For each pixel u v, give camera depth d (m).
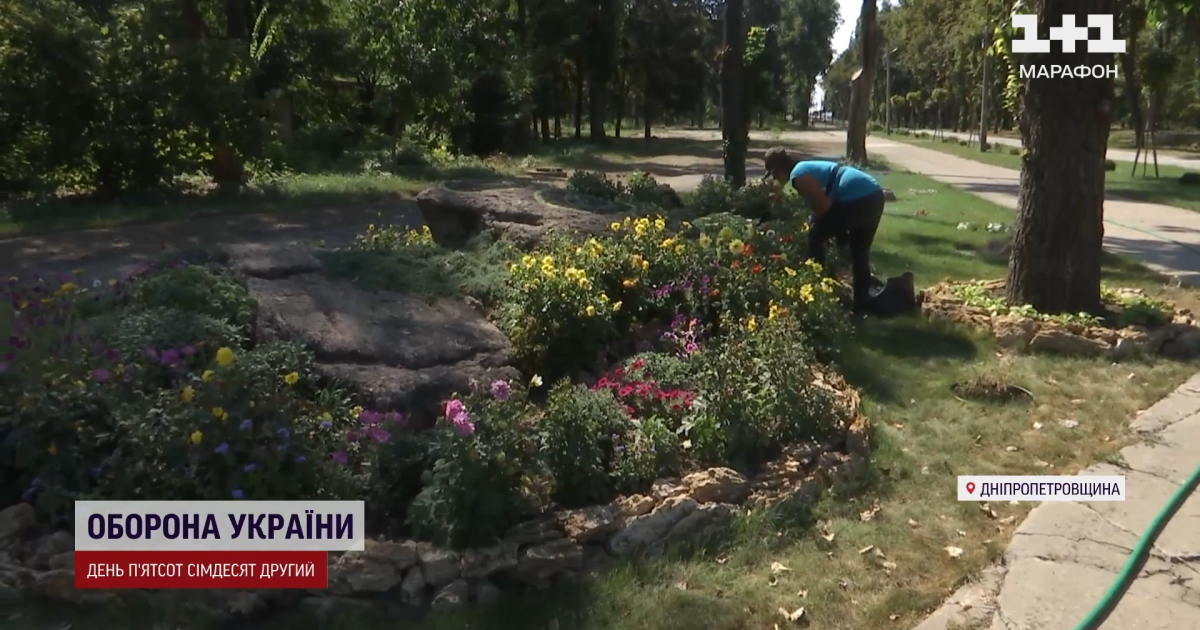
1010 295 8.30
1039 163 7.95
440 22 23.39
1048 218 7.94
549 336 5.55
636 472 4.38
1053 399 6.30
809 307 6.52
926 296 8.70
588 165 29.52
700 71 51.06
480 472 3.82
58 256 10.34
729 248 6.81
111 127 14.51
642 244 6.68
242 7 18.06
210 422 3.78
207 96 14.84
